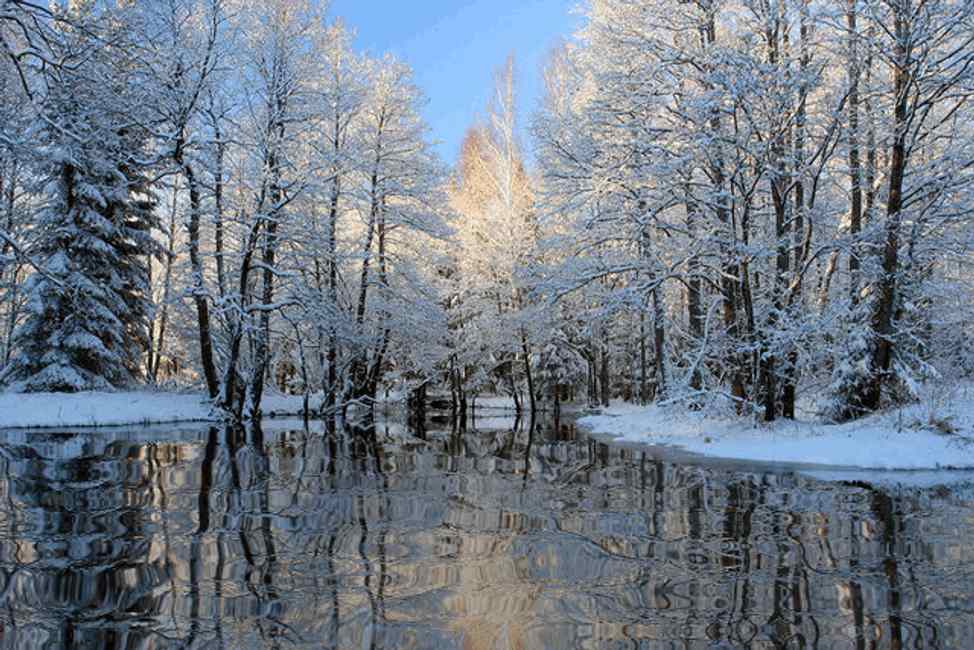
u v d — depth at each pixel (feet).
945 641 12.62
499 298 96.12
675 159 48.39
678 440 47.85
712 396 50.65
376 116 78.89
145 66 48.06
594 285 57.52
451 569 17.16
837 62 46.60
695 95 47.01
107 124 46.91
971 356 54.70
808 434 41.14
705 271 53.31
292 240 68.90
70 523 22.02
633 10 52.06
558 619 13.80
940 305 54.85
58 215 71.26
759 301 54.29
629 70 51.49
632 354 117.80
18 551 18.48
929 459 34.32
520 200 92.38
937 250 48.42
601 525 22.08
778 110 43.83
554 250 64.64
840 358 45.47
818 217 51.11
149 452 41.98
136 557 18.01
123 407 66.13
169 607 14.33
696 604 14.66
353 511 24.26
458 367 95.81
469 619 13.76
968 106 49.42
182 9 62.80
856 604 14.64
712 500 26.35
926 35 41.22
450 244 87.25
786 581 16.20
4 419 59.31
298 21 69.72
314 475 33.12
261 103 67.56
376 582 16.10
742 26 48.83
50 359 68.13
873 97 47.73
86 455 40.32
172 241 88.58
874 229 44.34
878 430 39.09
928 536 20.39
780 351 45.44
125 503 25.46
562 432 63.16
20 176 70.28
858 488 28.89
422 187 78.33
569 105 66.44
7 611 14.02
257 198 66.49
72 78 41.73
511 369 107.34
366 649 12.23
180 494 27.50
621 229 54.70
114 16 43.96
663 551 18.89
